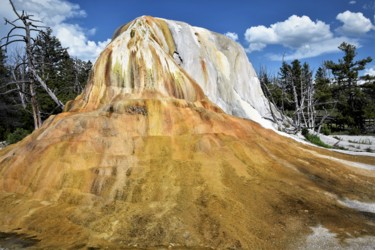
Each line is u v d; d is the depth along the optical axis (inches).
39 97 1009.5
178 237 246.5
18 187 336.2
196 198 296.4
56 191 312.7
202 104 452.4
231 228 255.4
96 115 376.2
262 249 234.4
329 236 250.4
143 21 519.2
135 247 239.1
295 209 290.2
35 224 272.4
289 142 478.9
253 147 400.8
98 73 435.5
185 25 591.5
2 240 253.3
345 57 1556.3
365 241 243.0
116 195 299.0
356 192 339.3
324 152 485.4
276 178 349.7
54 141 356.2
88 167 328.2
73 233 258.8
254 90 665.0
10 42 679.7
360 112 1430.9
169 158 343.9
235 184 323.3
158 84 427.8
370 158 489.7
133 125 371.6
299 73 1432.1
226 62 612.4
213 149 362.9
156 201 292.7
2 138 1123.9
